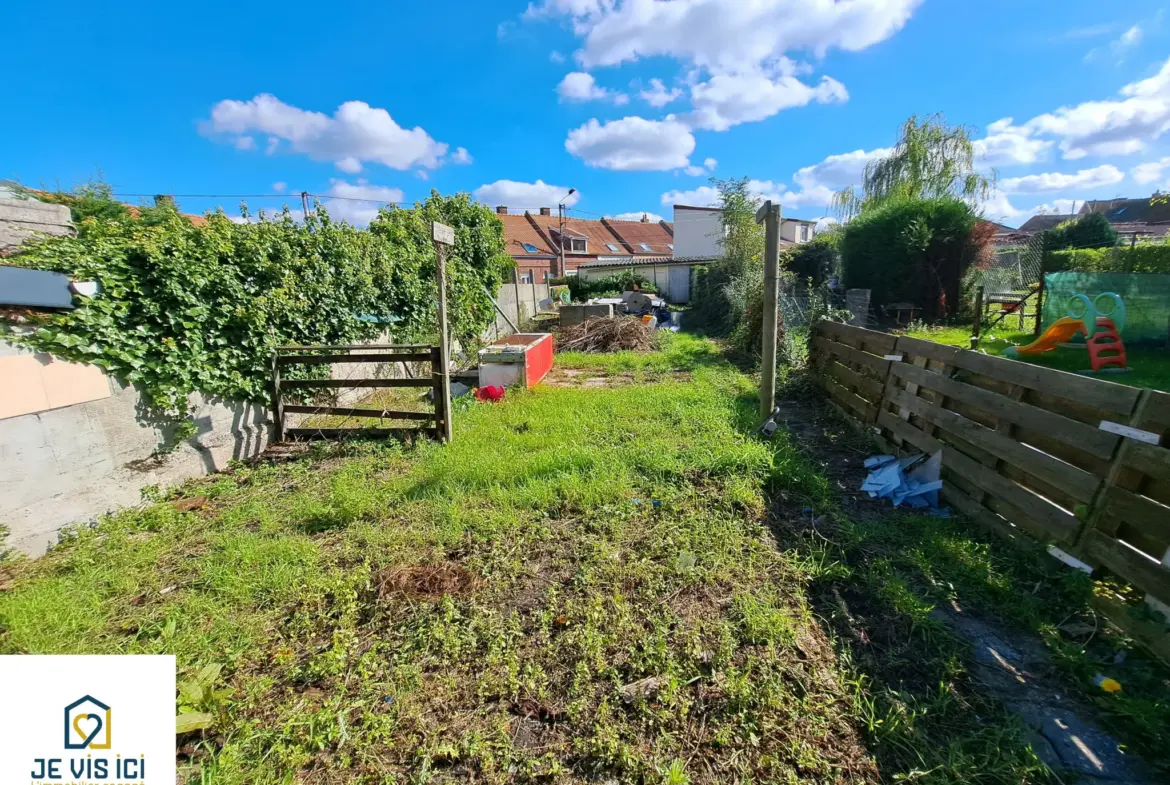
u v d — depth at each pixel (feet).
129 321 12.74
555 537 10.51
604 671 6.89
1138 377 21.68
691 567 9.13
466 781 5.61
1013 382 9.85
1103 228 59.36
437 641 7.64
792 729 6.00
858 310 41.65
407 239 28.78
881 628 7.66
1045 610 7.78
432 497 12.39
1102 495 7.59
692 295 62.23
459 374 26.04
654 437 15.93
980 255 44.06
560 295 69.97
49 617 7.93
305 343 18.99
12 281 10.28
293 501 12.74
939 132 53.16
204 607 8.55
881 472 12.89
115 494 12.17
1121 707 5.90
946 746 5.75
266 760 5.89
